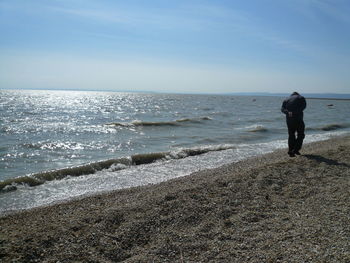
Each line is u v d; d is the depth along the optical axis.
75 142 16.78
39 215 5.78
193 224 4.66
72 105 58.56
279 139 18.80
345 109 63.50
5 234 4.31
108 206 5.90
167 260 3.62
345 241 3.95
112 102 76.06
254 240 4.07
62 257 3.66
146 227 4.51
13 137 18.59
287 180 6.85
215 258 3.64
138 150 14.72
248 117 35.25
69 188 8.26
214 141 17.62
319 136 19.66
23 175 9.98
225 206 5.30
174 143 16.75
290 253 3.68
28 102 65.19
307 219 4.74
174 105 65.25
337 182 6.70
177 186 7.46
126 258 3.77
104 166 10.75
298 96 9.55
